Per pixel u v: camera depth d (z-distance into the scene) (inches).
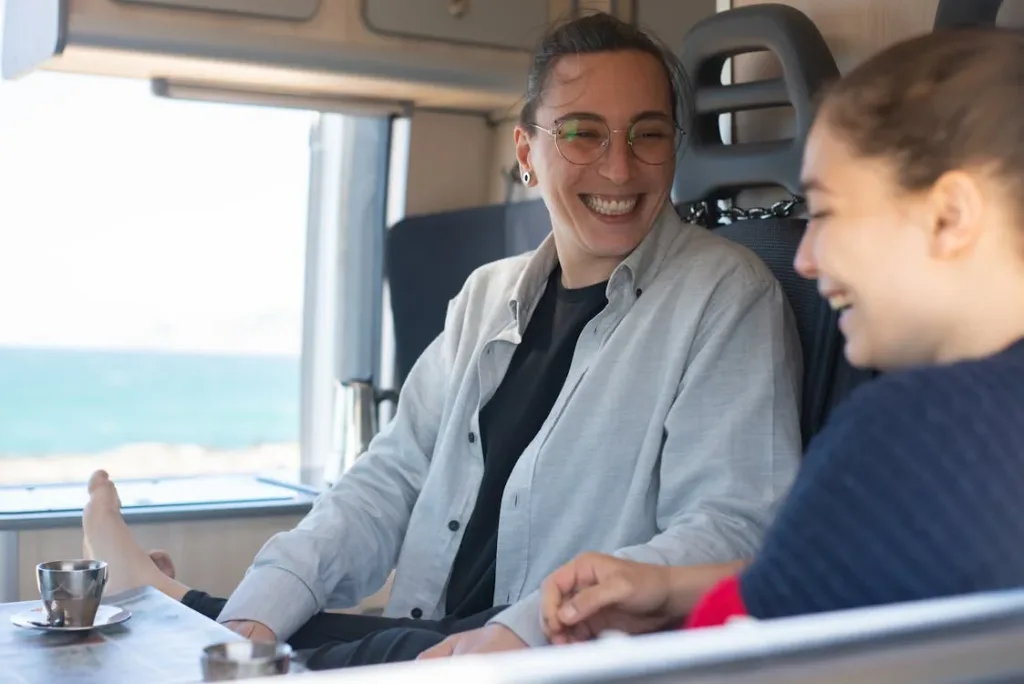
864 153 33.1
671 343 64.8
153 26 84.3
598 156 67.7
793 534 31.3
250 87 98.3
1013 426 30.0
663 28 95.8
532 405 69.9
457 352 76.2
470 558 70.5
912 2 70.3
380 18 90.8
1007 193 31.6
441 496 71.7
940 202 32.0
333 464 104.0
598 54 68.6
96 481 72.6
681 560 55.0
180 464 625.6
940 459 29.7
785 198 76.9
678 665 16.7
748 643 17.5
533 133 71.5
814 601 30.5
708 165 77.1
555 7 96.5
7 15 97.6
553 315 71.9
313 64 89.9
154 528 86.7
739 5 83.0
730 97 75.5
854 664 17.0
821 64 70.4
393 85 96.0
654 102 68.7
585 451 65.4
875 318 34.0
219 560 89.6
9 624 48.4
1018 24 59.1
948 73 32.3
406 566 72.4
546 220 92.5
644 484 63.6
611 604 49.8
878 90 33.2
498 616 53.2
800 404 65.2
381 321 111.7
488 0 94.5
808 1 77.9
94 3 83.1
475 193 111.6
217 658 32.0
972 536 29.2
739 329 63.6
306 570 68.3
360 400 103.7
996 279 32.4
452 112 109.3
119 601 52.1
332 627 67.3
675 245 68.5
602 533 65.0
